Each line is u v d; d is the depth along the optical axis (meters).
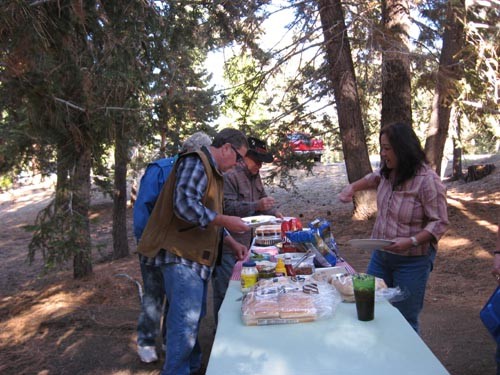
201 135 3.46
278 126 10.33
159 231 2.75
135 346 4.34
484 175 14.06
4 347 4.56
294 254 3.12
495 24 8.34
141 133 6.06
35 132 5.15
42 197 21.39
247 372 1.65
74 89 5.10
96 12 5.05
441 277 6.10
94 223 5.58
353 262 6.92
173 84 7.36
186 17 7.20
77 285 6.36
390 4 8.85
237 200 3.81
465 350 3.95
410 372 1.61
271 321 2.06
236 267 3.18
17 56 4.21
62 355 4.25
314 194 15.12
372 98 11.27
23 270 10.16
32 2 4.32
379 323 2.02
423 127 13.39
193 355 3.51
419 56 7.85
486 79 8.26
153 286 3.82
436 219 2.74
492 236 7.62
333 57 9.16
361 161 9.54
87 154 5.57
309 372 1.64
